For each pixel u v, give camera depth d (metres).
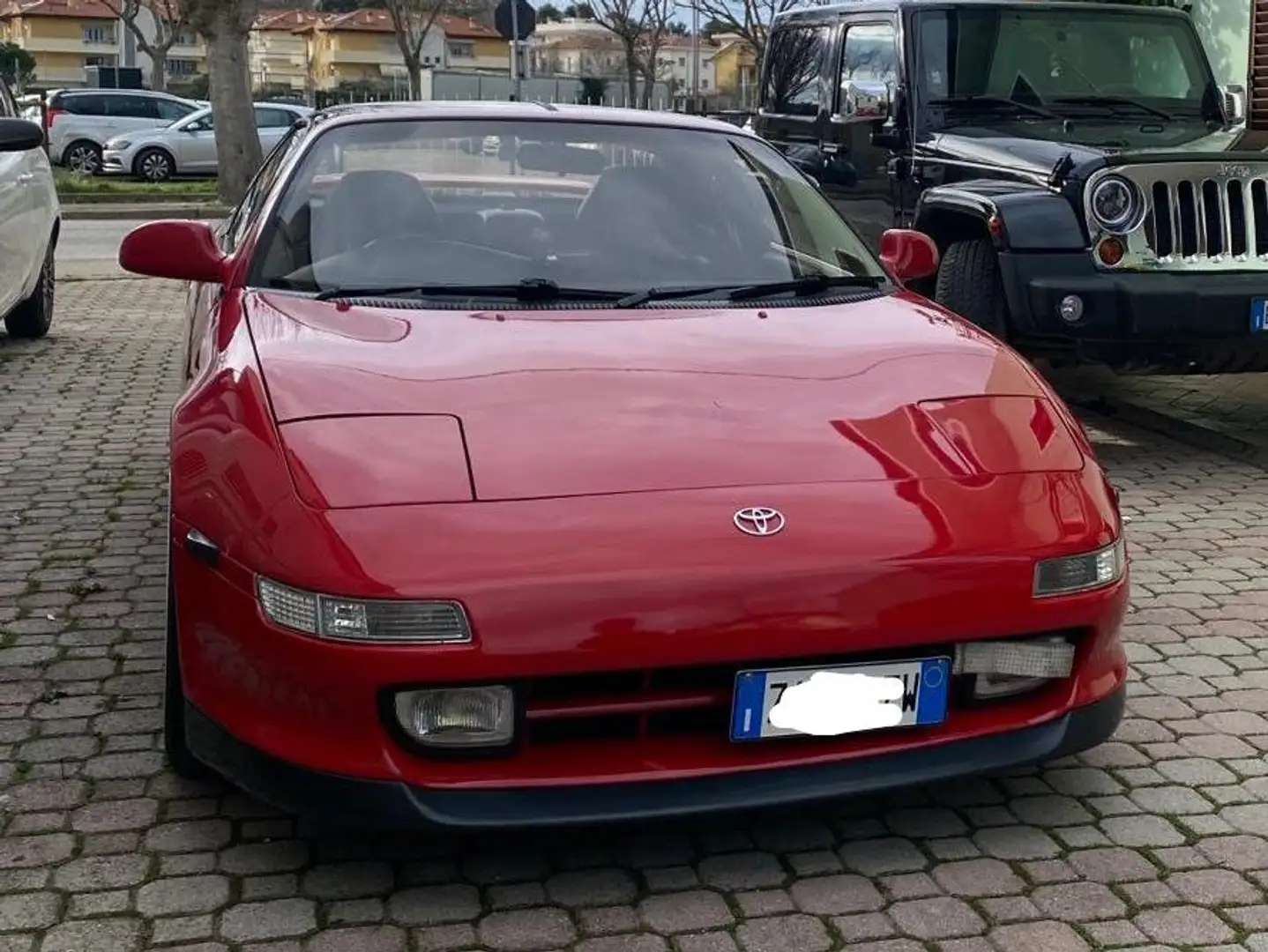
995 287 6.15
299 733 2.65
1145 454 6.50
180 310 10.57
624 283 3.79
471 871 2.89
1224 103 7.44
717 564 2.64
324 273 3.70
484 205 4.02
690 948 2.65
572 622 2.57
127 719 3.57
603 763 2.69
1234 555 5.04
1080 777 3.34
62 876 2.84
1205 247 5.78
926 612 2.73
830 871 2.92
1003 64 7.23
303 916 2.72
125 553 4.89
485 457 2.81
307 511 2.67
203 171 24.47
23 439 6.50
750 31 24.88
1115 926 2.74
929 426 3.10
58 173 25.00
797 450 2.94
